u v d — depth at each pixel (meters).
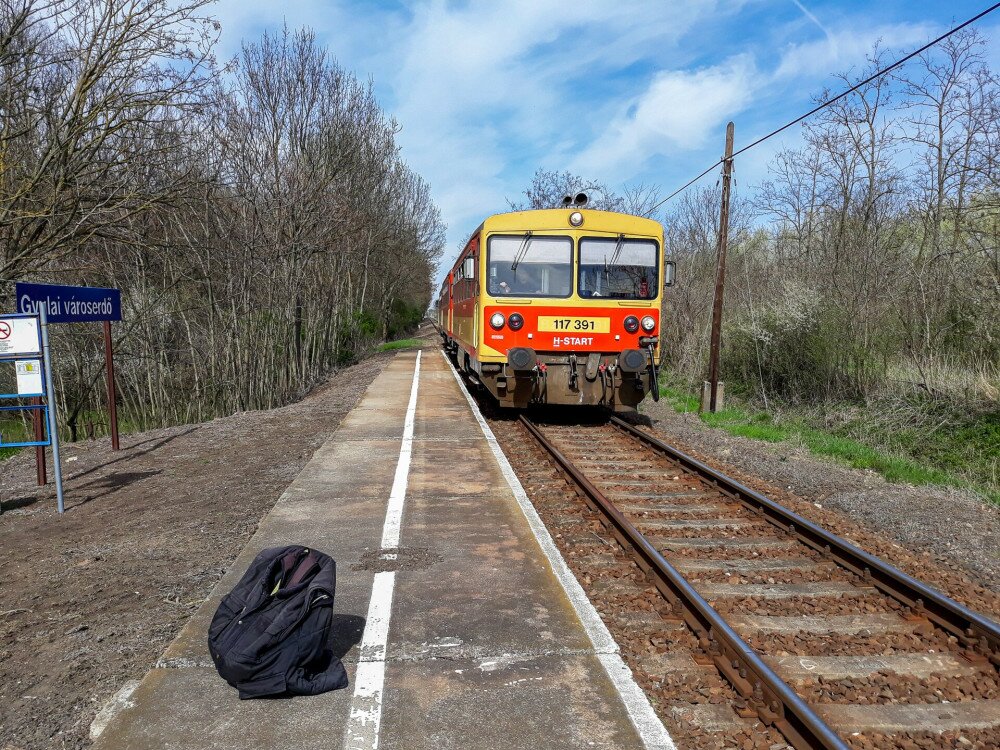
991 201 11.30
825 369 13.56
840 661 4.16
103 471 9.09
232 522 6.41
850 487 8.35
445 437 10.12
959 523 7.00
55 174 11.02
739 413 14.20
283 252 21.97
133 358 17.36
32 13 10.45
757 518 6.91
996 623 4.32
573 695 3.42
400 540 5.66
